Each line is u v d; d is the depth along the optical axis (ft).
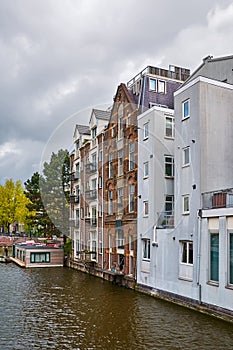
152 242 67.41
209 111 58.90
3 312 55.62
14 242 167.32
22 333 44.86
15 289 75.66
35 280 88.12
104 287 77.30
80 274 98.94
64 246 120.26
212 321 48.67
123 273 78.48
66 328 46.88
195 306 55.11
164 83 83.30
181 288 58.85
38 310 56.85
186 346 39.42
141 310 55.72
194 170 58.44
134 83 84.94
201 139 57.67
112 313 54.19
